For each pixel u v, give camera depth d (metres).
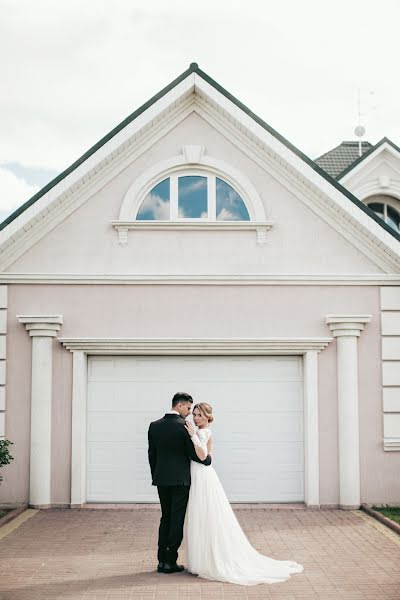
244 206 13.39
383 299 13.05
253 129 13.03
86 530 10.80
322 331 13.02
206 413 8.84
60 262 13.02
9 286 12.94
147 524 11.22
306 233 13.20
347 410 12.76
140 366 13.03
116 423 12.93
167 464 8.56
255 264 13.15
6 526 11.08
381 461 12.83
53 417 12.74
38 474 12.55
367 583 8.16
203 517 8.42
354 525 11.23
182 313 12.98
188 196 13.39
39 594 7.72
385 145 15.95
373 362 12.98
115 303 12.97
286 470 12.96
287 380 13.09
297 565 8.78
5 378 12.77
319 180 12.96
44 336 12.74
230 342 12.84
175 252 13.13
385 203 16.42
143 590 7.89
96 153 12.90
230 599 7.59
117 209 13.18
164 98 13.02
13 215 12.73
